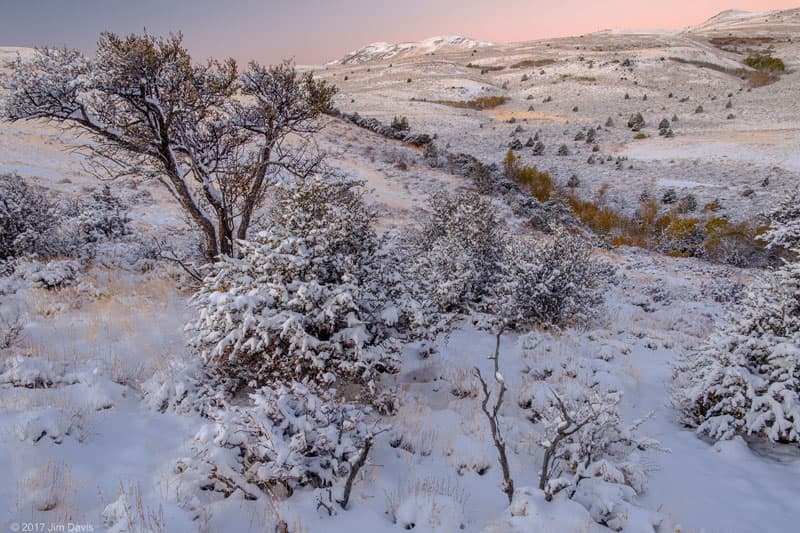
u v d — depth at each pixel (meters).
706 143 56.69
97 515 3.88
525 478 5.38
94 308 8.60
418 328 7.22
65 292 9.12
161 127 9.03
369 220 7.25
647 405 7.66
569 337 10.44
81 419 5.17
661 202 42.69
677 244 33.00
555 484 4.58
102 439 4.98
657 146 58.06
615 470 5.05
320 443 4.73
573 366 8.65
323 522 4.21
